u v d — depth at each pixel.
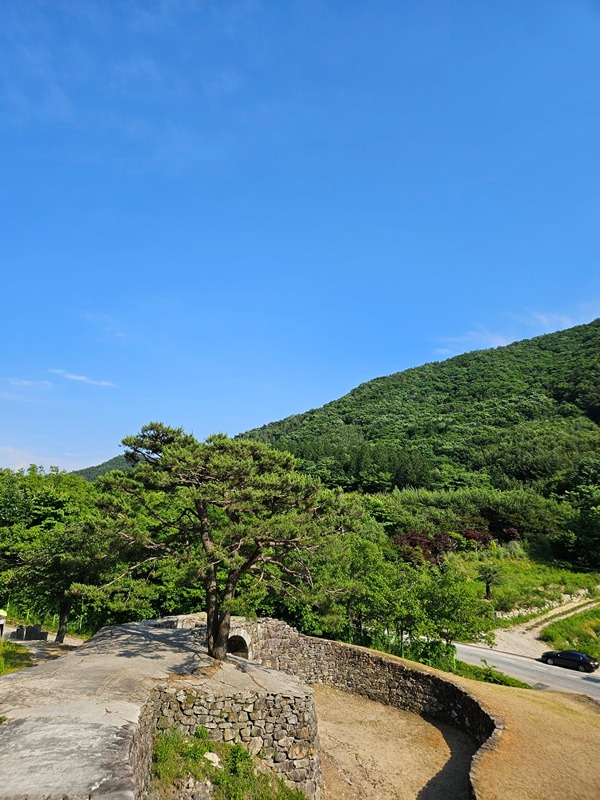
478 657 29.81
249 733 13.22
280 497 17.47
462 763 15.27
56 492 32.81
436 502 62.25
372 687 21.11
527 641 33.91
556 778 11.49
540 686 24.27
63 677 12.48
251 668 16.42
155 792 10.35
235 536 15.78
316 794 13.41
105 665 14.05
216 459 16.12
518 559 50.25
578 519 51.62
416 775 14.67
